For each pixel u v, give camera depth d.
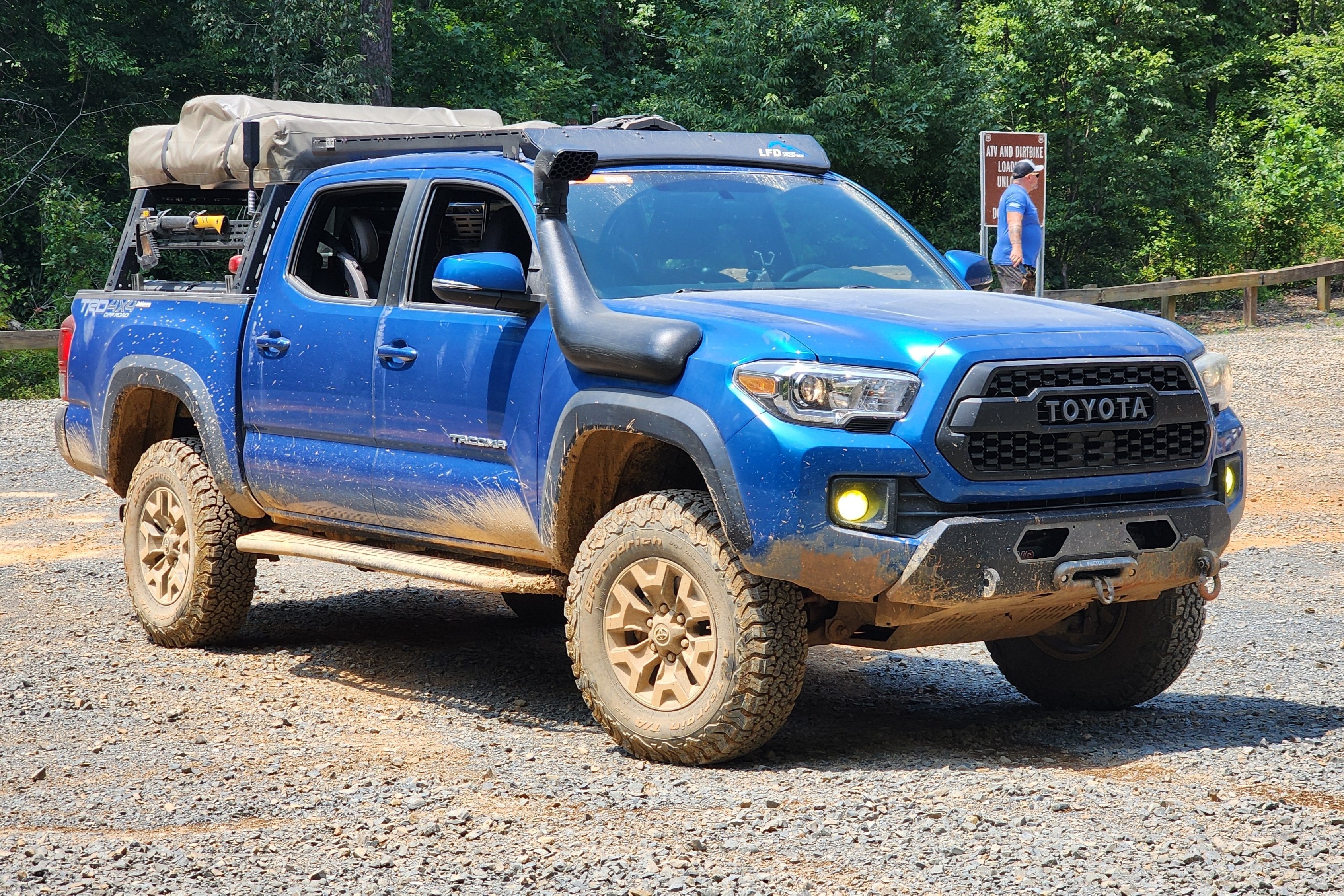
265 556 6.67
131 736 5.16
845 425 4.36
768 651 4.53
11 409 17.28
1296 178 32.09
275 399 6.23
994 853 3.73
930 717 5.60
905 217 32.78
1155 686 5.41
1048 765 4.71
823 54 29.89
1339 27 34.59
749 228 5.64
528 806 4.24
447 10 35.81
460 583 5.40
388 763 4.79
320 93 28.64
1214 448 4.86
